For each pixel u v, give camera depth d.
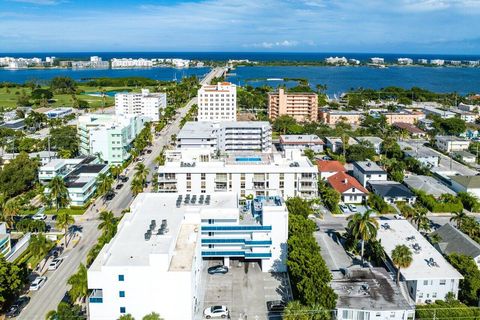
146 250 95.31
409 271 108.12
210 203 125.38
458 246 121.06
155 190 181.50
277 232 119.06
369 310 88.88
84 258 128.50
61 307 93.56
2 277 99.88
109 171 199.50
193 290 94.00
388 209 163.75
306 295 92.69
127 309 89.94
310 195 167.62
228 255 120.25
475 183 177.88
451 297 105.81
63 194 160.00
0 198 164.38
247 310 103.25
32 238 126.50
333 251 131.62
